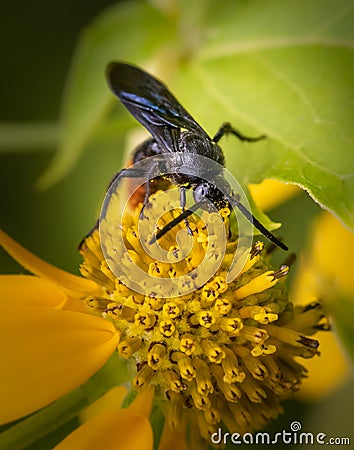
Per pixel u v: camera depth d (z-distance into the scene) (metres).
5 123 0.26
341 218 0.22
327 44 0.24
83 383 0.21
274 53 0.24
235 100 0.24
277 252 0.24
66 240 0.28
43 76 0.28
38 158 0.28
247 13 0.25
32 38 0.28
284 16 0.25
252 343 0.21
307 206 0.26
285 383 0.22
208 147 0.22
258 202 0.24
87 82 0.26
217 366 0.21
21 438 0.22
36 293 0.22
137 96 0.22
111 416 0.21
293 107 0.23
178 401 0.22
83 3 0.28
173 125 0.22
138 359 0.22
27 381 0.21
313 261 0.24
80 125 0.25
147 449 0.21
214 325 0.21
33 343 0.21
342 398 0.25
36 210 0.28
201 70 0.25
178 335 0.21
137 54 0.26
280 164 0.22
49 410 0.22
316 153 0.22
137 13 0.26
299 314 0.22
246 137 0.23
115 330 0.21
